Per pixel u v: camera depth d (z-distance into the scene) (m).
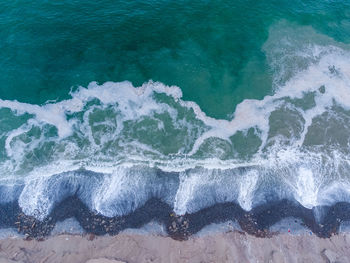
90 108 32.25
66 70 35.09
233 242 24.03
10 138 30.06
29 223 24.59
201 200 26.12
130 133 30.47
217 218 25.23
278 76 36.03
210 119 31.95
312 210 25.98
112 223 24.70
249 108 33.00
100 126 30.94
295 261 23.27
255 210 25.81
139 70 35.41
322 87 35.22
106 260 22.66
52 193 26.19
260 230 24.78
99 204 25.64
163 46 37.69
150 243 23.72
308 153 29.62
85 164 28.19
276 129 31.28
